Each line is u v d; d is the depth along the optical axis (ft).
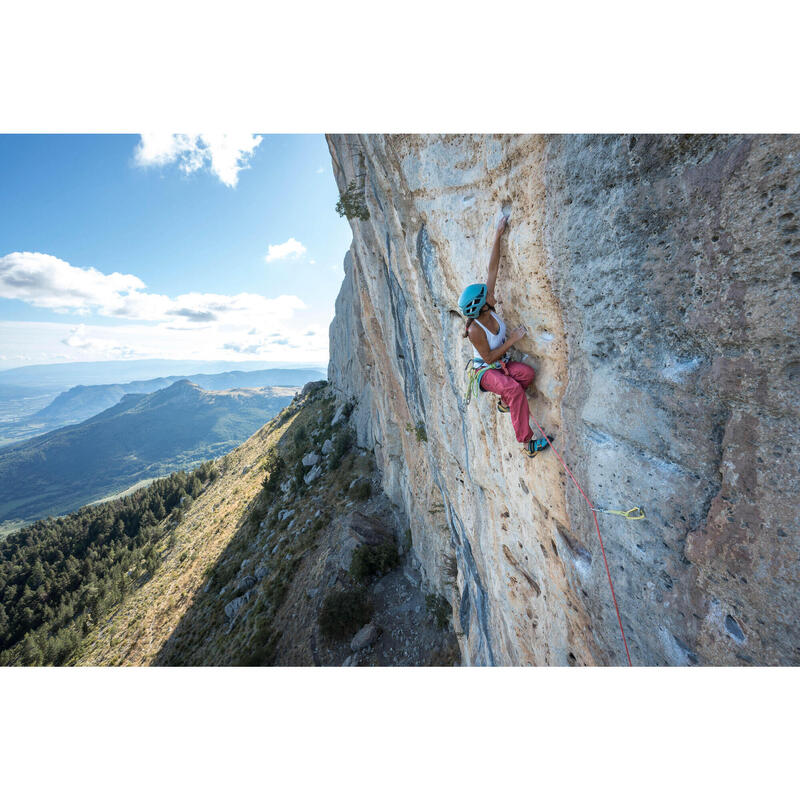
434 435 28.25
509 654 19.66
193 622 89.66
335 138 36.65
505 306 12.55
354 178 33.96
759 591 6.71
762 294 6.23
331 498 87.61
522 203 10.78
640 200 7.72
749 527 6.77
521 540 15.75
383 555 56.75
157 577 145.48
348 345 137.49
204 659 71.31
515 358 12.59
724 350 6.90
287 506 102.37
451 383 20.93
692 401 7.52
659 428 8.20
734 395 6.83
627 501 9.14
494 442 16.29
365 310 51.52
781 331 6.08
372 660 45.62
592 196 8.63
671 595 8.36
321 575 61.87
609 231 8.45
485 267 13.61
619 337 8.83
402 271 24.86
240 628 70.28
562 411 10.96
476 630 26.32
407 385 35.27
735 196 6.33
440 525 43.16
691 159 6.84
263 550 91.71
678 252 7.35
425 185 16.67
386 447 67.36
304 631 54.44
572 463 10.82
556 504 11.97
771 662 6.66
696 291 7.18
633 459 8.85
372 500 76.33
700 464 7.50
